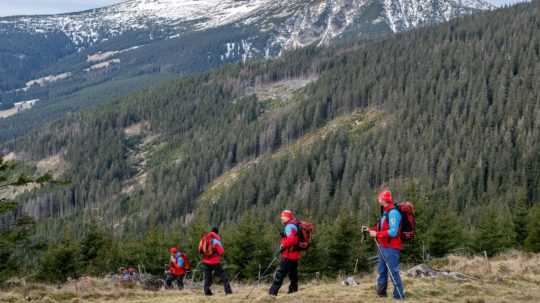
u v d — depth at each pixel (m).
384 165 145.62
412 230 13.05
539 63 178.88
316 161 163.25
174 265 23.98
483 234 49.53
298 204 134.62
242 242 42.84
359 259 42.94
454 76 197.75
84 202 192.00
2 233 25.02
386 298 13.72
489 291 15.25
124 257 47.03
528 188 119.56
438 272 18.05
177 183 175.25
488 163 133.88
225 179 181.50
